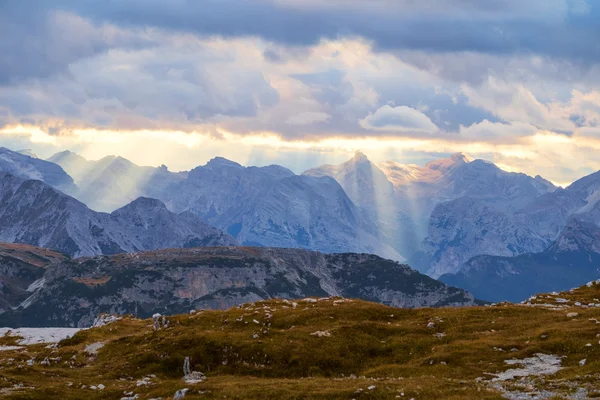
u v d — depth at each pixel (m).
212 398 71.88
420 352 87.38
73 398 76.69
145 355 90.50
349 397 68.69
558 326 88.75
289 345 89.62
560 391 64.44
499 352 82.38
